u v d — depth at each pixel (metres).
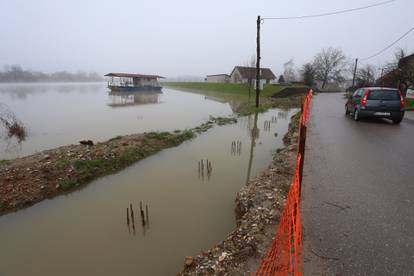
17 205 5.63
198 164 7.96
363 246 3.16
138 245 4.33
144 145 9.73
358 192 4.57
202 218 5.05
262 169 7.65
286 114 20.06
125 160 8.27
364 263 2.88
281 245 3.01
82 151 8.39
